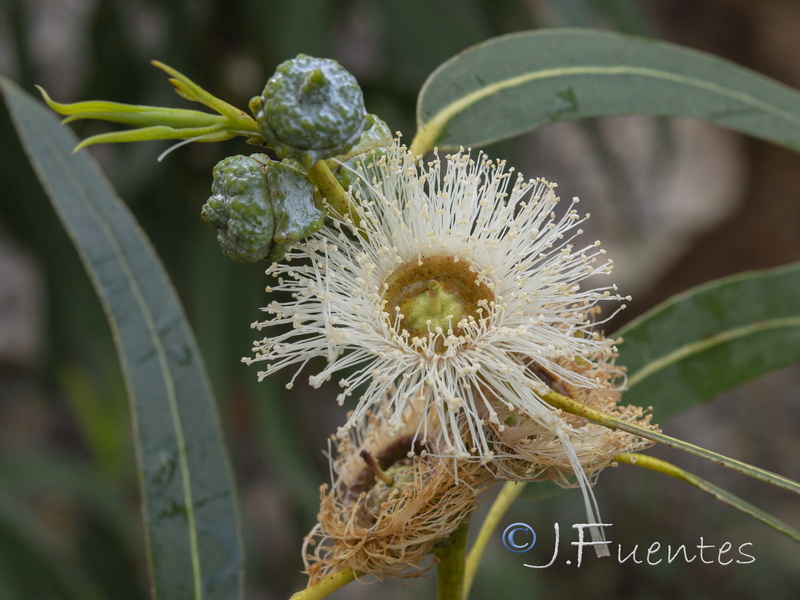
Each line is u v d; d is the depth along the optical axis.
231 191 0.17
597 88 0.24
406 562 0.19
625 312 0.69
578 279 0.19
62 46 0.64
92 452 0.53
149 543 0.22
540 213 0.19
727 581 0.61
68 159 0.24
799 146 0.25
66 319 0.50
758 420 0.68
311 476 0.47
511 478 0.18
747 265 0.66
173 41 0.46
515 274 0.19
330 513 0.19
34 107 0.25
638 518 0.64
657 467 0.19
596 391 0.19
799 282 0.24
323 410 0.64
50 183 0.24
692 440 0.67
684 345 0.24
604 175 0.54
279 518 0.61
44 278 0.49
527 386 0.18
